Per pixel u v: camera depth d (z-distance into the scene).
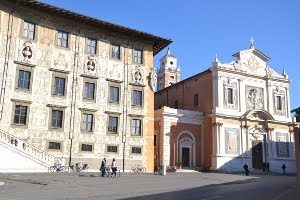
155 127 51.06
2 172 31.34
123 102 41.41
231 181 31.33
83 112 38.59
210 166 50.34
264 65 57.66
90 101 39.25
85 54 39.81
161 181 29.62
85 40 40.12
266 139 55.06
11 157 32.12
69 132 37.41
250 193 19.81
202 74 54.69
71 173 34.16
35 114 35.75
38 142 35.50
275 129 56.00
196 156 51.59
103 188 23.28
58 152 36.53
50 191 20.97
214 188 23.94
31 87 35.91
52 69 37.31
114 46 42.16
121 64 42.06
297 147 20.20
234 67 54.03
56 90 37.50
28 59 36.16
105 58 41.03
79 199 17.95
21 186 22.83
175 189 23.39
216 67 52.03
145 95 43.19
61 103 37.47
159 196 19.17
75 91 38.47
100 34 41.19
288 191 20.17
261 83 56.69
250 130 53.78
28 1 35.62
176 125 50.56
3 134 32.69
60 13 38.09
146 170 41.47
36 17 37.28
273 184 26.14
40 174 31.50
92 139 38.69
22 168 32.59
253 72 56.03
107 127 39.91
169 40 44.41
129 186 24.94
